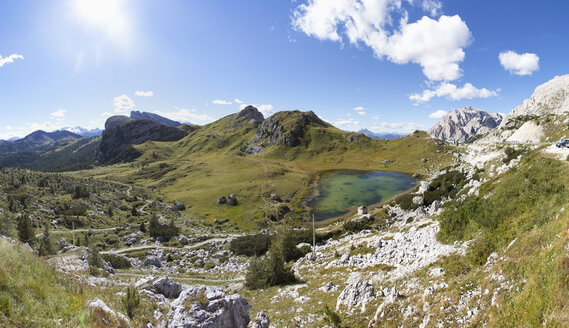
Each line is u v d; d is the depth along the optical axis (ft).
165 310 66.54
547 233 50.52
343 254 150.92
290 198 510.99
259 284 128.06
